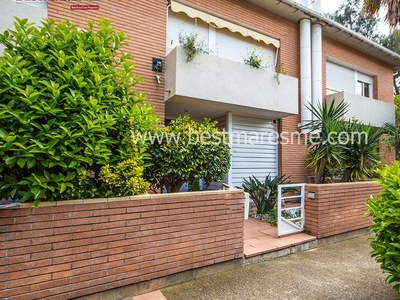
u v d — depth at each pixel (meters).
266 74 7.47
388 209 2.75
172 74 6.21
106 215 3.00
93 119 3.02
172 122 4.73
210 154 4.42
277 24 9.11
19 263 2.54
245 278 3.71
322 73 10.34
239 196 4.12
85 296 2.87
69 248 2.78
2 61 2.77
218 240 3.87
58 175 2.79
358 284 3.57
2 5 4.84
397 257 2.65
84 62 3.21
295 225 5.34
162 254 3.37
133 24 6.42
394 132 10.23
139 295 3.19
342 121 7.32
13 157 2.53
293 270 4.02
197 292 3.30
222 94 6.62
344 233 5.66
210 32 7.87
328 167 6.94
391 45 16.80
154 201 3.32
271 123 9.09
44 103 2.71
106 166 3.11
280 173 8.95
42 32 3.30
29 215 2.60
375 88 12.48
